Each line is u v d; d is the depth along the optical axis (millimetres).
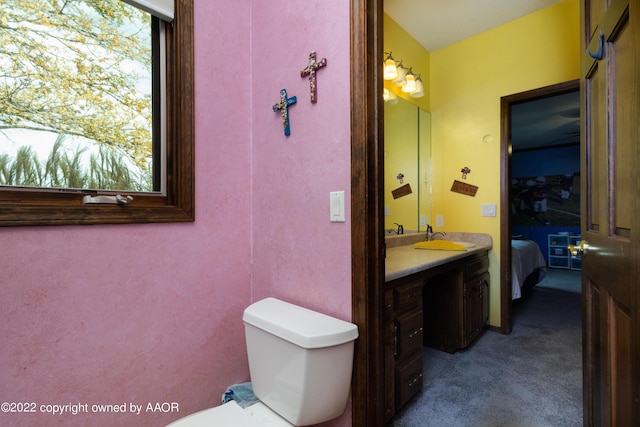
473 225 2744
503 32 2568
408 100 2703
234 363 1389
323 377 936
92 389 994
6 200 880
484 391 1765
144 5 1101
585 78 1132
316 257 1152
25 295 874
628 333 771
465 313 2229
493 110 2629
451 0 2266
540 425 1474
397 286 1528
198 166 1262
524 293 3732
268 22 1360
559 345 2367
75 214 949
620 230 822
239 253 1411
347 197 1046
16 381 860
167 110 1222
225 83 1354
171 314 1184
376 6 1028
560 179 5730
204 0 1283
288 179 1263
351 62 1020
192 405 1243
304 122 1191
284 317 1069
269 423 1009
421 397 1713
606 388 934
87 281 985
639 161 682
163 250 1161
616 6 809
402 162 2643
